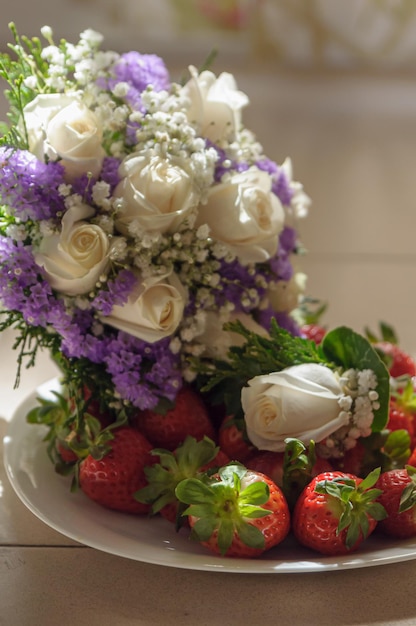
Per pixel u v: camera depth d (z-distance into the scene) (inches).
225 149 27.0
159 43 103.1
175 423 25.8
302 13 101.4
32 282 24.6
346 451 25.3
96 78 26.3
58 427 26.2
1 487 26.2
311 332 29.8
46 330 26.0
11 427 27.8
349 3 100.9
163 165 24.9
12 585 23.0
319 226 49.8
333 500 22.9
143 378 25.7
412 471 23.8
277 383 24.4
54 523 23.9
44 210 24.5
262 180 26.5
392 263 43.3
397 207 54.0
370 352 25.3
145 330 24.8
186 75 29.0
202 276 25.9
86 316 25.3
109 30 101.7
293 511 23.7
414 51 103.0
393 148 71.1
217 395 26.4
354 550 23.3
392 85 98.8
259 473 23.3
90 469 24.6
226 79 27.9
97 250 24.4
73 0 99.8
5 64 26.1
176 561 22.7
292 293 28.6
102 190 24.5
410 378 27.6
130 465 24.6
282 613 22.2
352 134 75.9
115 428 25.3
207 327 26.5
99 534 23.7
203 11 101.7
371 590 22.7
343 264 43.1
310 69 103.3
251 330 26.9
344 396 24.6
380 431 25.5
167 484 24.0
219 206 25.7
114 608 22.4
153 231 24.8
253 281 27.1
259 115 82.9
